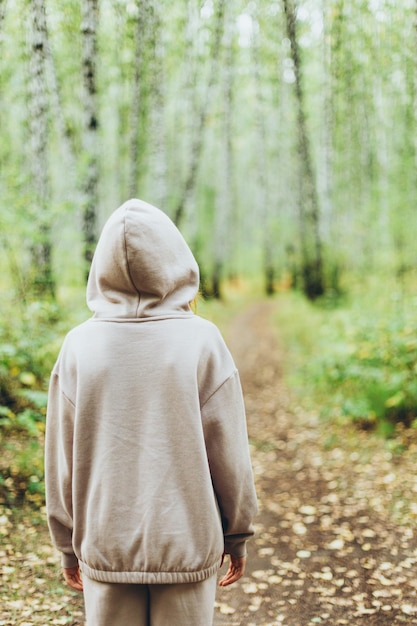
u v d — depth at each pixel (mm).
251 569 3607
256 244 31266
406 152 11695
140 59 10516
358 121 17734
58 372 1651
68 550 1684
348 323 8305
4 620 2766
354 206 18047
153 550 1485
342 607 3119
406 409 5953
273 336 13258
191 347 1575
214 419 1579
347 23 14312
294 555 3758
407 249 9430
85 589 1599
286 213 23281
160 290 1612
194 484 1523
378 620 2971
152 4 10656
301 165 17250
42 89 7895
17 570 3246
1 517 3781
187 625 1508
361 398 6180
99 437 1558
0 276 6141
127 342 1582
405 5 13516
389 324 6988
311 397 7594
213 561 1544
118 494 1525
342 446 5746
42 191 8031
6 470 4391
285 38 16078
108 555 1506
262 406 7832
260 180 21328
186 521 1508
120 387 1558
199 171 24484
